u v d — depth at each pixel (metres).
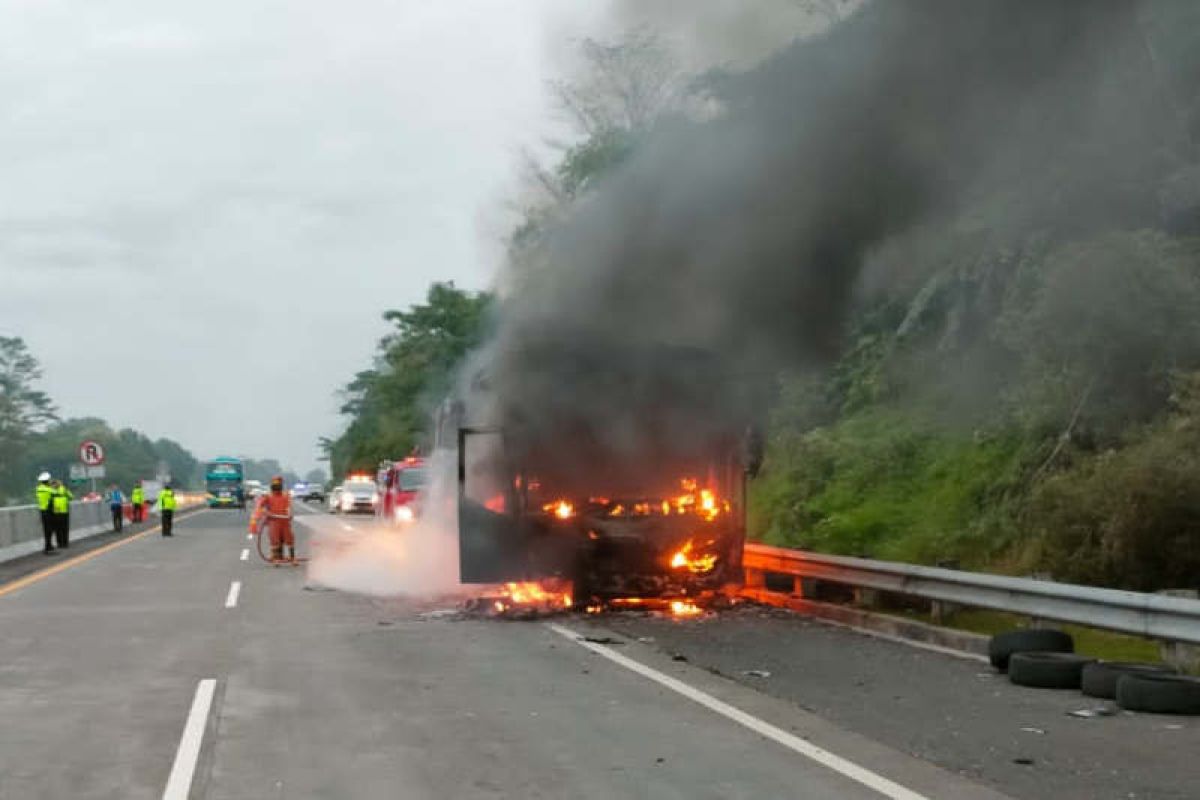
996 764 8.13
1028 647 11.65
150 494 90.00
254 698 10.80
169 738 9.24
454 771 8.09
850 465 24.38
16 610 18.31
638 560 16.55
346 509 60.28
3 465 155.00
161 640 14.70
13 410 154.38
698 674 11.77
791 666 12.23
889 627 14.58
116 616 17.30
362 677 11.81
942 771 7.94
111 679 11.94
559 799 7.39
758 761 8.26
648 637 14.39
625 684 11.27
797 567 17.59
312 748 8.82
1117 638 13.62
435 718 9.83
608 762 8.28
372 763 8.34
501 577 16.73
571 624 15.61
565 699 10.56
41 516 33.19
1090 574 15.12
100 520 45.97
